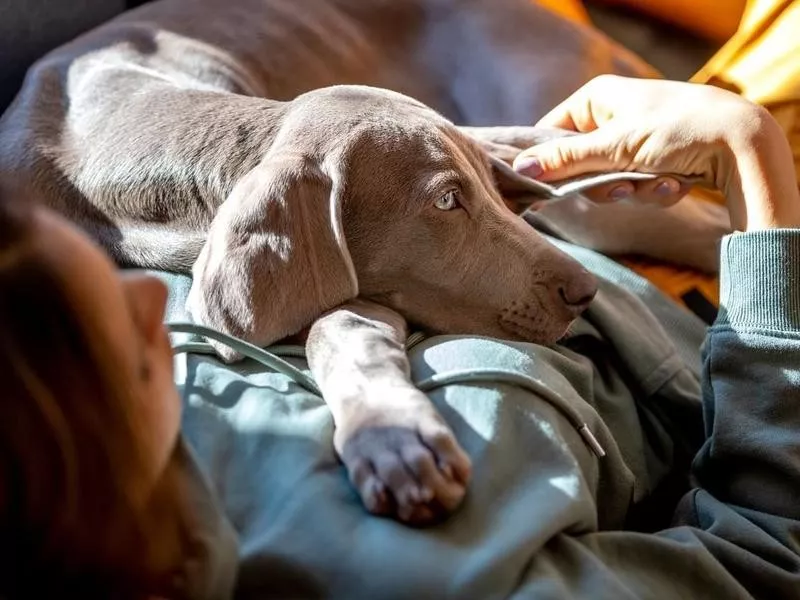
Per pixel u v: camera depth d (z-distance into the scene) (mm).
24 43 952
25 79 881
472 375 572
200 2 1037
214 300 651
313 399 595
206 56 949
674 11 1256
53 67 871
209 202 719
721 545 573
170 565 419
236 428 577
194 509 467
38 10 959
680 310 848
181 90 787
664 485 706
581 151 779
